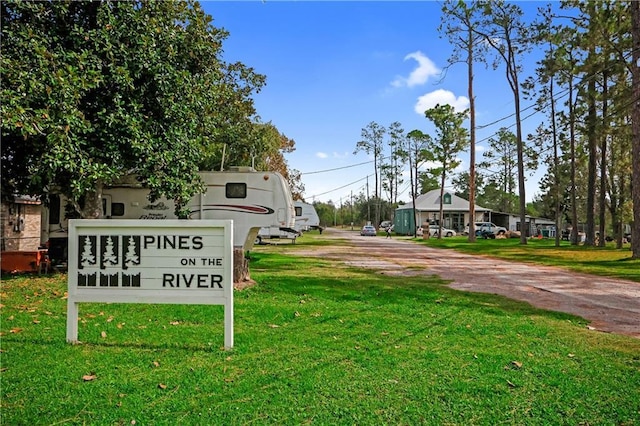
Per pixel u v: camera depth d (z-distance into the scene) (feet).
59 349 15.29
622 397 11.59
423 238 119.75
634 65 57.31
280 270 40.70
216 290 15.87
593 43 68.13
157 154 32.45
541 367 13.88
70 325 16.28
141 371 13.19
